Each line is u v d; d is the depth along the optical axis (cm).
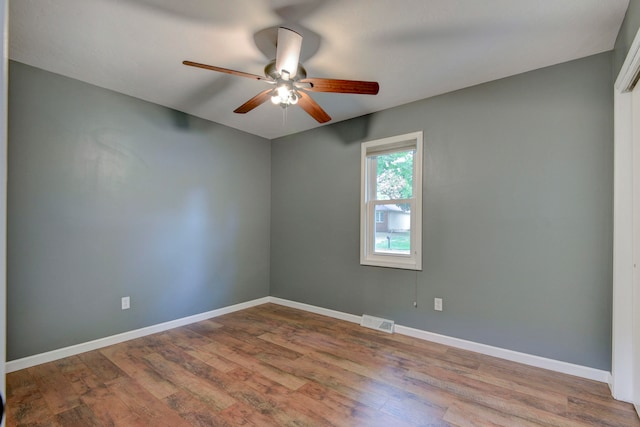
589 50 217
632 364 193
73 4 173
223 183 379
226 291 381
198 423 175
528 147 247
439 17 184
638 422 175
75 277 262
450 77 258
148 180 309
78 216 264
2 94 47
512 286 252
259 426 172
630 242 195
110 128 283
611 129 217
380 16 183
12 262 233
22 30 196
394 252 324
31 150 240
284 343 286
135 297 299
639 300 185
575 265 228
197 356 258
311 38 205
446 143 286
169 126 326
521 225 249
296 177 408
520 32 197
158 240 317
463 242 276
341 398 198
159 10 178
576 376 225
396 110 318
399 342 288
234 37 204
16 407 187
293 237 409
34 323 241
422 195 298
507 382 217
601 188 220
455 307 279
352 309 350
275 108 326
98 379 221
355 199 351
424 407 189
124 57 229
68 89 259
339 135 365
